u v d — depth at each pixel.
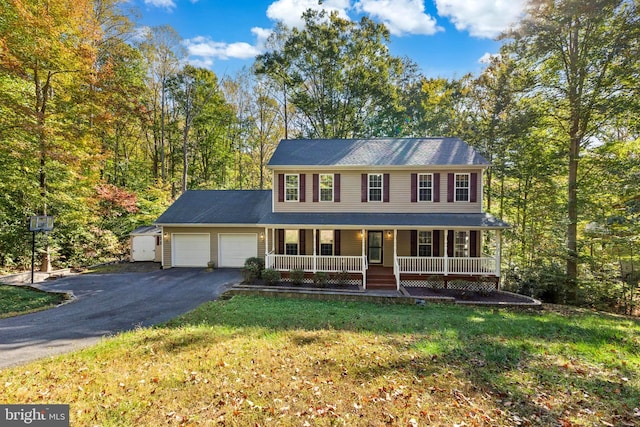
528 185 18.56
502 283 15.19
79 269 17.25
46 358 6.09
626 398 4.71
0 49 12.27
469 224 13.80
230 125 33.38
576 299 14.49
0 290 11.55
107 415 4.03
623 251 14.40
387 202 15.52
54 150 14.05
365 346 6.66
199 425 3.83
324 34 27.12
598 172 15.10
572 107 14.78
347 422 3.94
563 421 4.08
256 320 8.68
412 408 4.28
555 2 14.49
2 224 15.84
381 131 31.16
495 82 21.17
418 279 14.27
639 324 9.59
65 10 13.85
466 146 16.39
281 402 4.39
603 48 13.95
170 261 17.89
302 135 30.73
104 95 15.62
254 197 19.84
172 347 6.51
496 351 6.48
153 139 31.48
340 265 14.70
